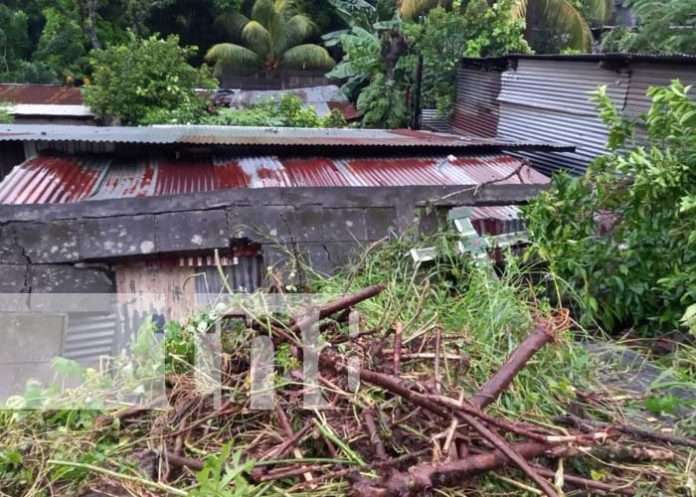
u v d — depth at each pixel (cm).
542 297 325
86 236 327
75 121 1245
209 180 452
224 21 2058
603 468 177
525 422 190
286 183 449
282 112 1164
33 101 1334
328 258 337
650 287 308
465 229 348
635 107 559
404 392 174
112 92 1208
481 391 185
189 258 337
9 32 1800
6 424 200
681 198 273
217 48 1814
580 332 301
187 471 174
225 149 513
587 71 626
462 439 167
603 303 313
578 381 235
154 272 334
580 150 643
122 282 330
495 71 862
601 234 330
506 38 1083
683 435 200
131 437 194
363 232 350
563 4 1123
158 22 2112
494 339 240
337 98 1460
